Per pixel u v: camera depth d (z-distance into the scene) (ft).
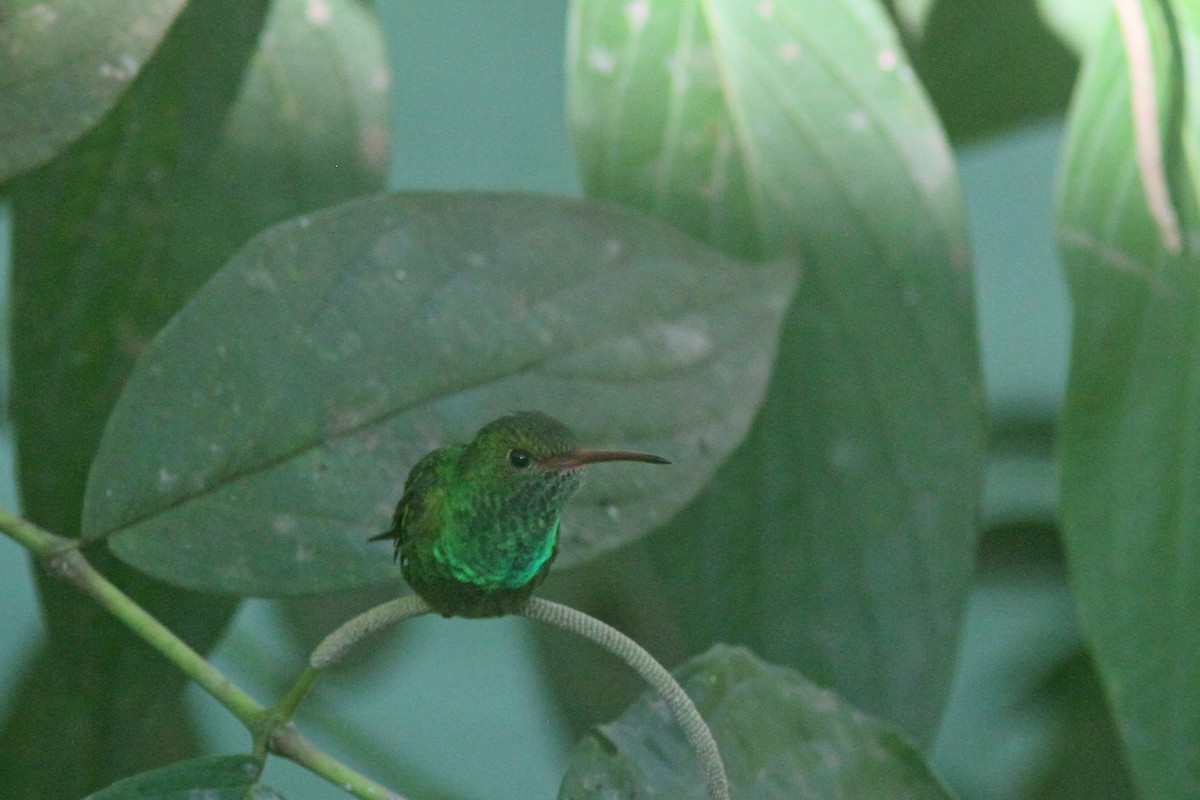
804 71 11.03
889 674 10.98
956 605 10.99
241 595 10.68
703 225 11.00
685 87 11.02
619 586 13.23
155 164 11.03
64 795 11.38
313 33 11.08
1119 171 10.98
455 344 10.75
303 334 10.73
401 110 22.36
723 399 10.80
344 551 10.70
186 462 10.70
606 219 10.80
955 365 11.01
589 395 10.77
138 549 10.68
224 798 10.60
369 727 21.27
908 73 11.03
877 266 11.01
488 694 22.03
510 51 22.76
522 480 10.54
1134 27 10.90
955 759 19.29
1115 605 10.96
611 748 10.69
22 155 10.73
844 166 11.02
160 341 10.71
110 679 10.96
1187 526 10.95
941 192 11.02
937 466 11.00
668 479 10.77
